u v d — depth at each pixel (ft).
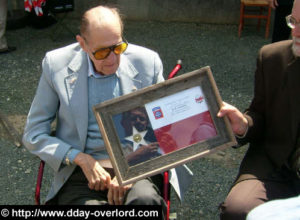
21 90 15.26
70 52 7.14
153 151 6.10
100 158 7.17
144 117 6.10
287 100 6.58
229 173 11.19
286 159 6.66
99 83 7.01
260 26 21.16
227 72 16.66
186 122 6.15
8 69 16.78
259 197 6.35
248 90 15.35
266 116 6.98
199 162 11.62
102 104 5.99
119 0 21.30
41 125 7.19
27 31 20.48
